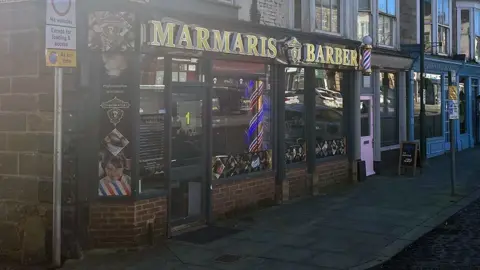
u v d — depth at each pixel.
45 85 6.83
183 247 7.36
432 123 18.44
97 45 6.96
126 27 6.97
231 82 9.20
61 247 6.80
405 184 12.63
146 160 7.48
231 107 9.22
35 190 6.96
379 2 14.33
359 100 12.98
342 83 12.70
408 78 16.08
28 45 6.91
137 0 6.90
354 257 6.93
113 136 7.15
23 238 6.77
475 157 18.11
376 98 14.20
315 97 11.43
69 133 6.86
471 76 21.61
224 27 8.49
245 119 9.57
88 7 6.93
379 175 14.02
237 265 6.58
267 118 10.19
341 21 12.09
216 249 7.27
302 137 11.23
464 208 10.08
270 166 10.24
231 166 9.23
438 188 12.09
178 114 8.13
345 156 12.70
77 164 6.95
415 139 16.83
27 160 7.00
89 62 7.00
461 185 12.45
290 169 10.70
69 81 6.83
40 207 6.91
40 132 6.91
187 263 6.65
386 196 11.13
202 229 8.34
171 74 7.80
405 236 7.98
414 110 16.67
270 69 10.16
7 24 7.04
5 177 7.16
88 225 7.14
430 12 17.70
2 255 7.11
